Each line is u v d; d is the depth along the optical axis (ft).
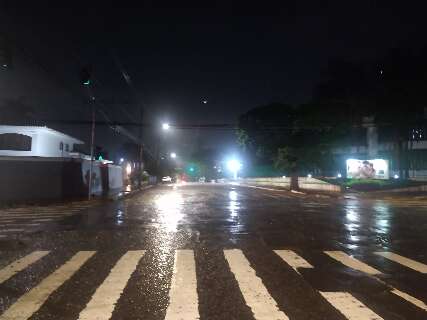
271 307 22.18
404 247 40.83
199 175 439.22
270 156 181.88
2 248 39.52
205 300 23.35
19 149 124.98
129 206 88.22
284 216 68.74
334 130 157.79
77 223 58.44
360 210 80.43
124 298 23.72
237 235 47.91
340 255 36.60
